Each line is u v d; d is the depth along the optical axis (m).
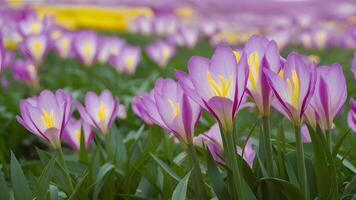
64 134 1.09
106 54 2.39
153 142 1.08
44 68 2.86
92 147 1.22
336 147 0.81
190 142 0.80
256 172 0.84
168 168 0.86
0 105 1.82
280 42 2.36
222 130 0.78
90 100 1.00
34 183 0.84
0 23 2.26
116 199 0.97
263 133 0.81
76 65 2.81
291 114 0.76
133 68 2.16
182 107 0.78
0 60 0.92
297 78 0.75
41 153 0.92
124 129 1.56
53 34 2.46
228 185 0.81
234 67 0.73
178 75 0.75
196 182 0.83
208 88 0.74
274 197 0.82
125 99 1.61
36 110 0.84
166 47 2.20
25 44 1.70
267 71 0.74
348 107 1.38
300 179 0.79
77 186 0.86
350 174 0.89
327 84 0.79
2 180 0.85
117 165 1.03
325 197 0.80
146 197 0.93
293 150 0.88
